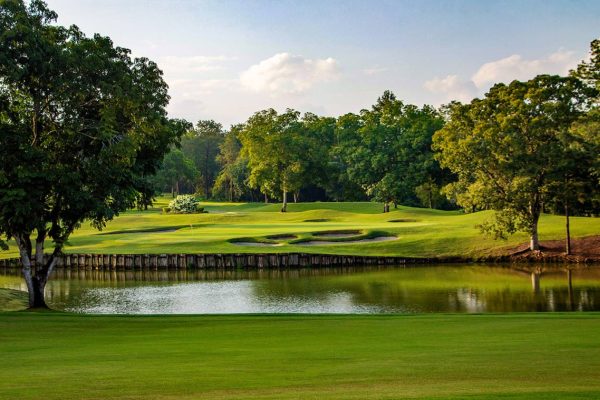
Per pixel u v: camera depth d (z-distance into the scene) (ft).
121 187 94.12
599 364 34.78
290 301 113.29
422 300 110.93
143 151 100.53
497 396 26.55
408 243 185.06
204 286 137.28
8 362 39.24
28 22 81.25
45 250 195.83
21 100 87.61
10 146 82.17
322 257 169.48
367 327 54.39
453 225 211.61
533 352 38.99
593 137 166.71
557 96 162.09
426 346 42.55
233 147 488.02
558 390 27.86
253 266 169.07
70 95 87.40
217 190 444.55
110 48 92.84
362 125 325.21
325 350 41.86
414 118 300.81
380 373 33.30
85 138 92.63
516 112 161.79
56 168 85.61
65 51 84.02
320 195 422.00
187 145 532.32
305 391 29.07
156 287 137.69
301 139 310.86
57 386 31.19
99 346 46.47
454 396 26.81
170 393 29.35
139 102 90.84
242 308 106.93
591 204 170.81
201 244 189.57
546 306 102.58
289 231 213.46
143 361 38.73
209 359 39.06
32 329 57.77
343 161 352.08
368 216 273.95
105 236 223.92
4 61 77.05
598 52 162.30
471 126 176.45
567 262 160.66
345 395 27.86
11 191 79.92
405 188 285.23
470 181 185.26
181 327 58.03
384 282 136.26
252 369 35.24
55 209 91.25
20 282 153.07
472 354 38.70
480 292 119.03
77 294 128.98
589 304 103.71
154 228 246.27
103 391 29.96
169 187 555.28
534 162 161.79
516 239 178.81
